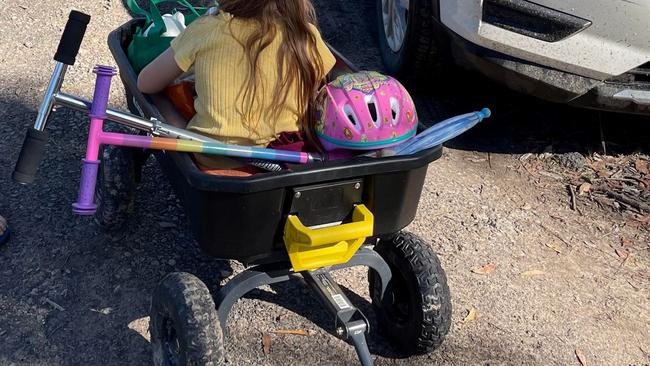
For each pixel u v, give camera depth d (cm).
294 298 329
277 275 271
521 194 408
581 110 475
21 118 419
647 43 373
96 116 235
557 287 349
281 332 312
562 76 385
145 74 271
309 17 265
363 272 346
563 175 426
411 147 256
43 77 455
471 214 388
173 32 318
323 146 263
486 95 480
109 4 527
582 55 376
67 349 294
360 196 254
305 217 248
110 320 308
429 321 278
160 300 254
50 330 300
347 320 262
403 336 295
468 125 268
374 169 242
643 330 332
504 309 335
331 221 254
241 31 250
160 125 246
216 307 263
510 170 425
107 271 330
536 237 379
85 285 322
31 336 297
